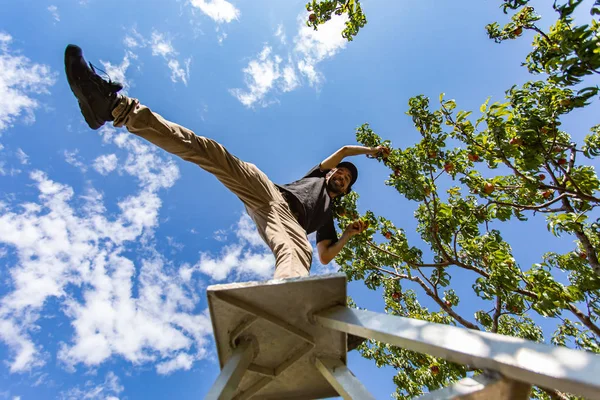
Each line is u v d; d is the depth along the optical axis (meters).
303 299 1.72
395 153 6.16
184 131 2.48
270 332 1.86
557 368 0.94
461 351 1.15
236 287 1.64
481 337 1.17
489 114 5.35
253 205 2.89
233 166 2.73
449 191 6.39
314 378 2.18
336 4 6.14
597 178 5.18
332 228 3.96
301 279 1.61
